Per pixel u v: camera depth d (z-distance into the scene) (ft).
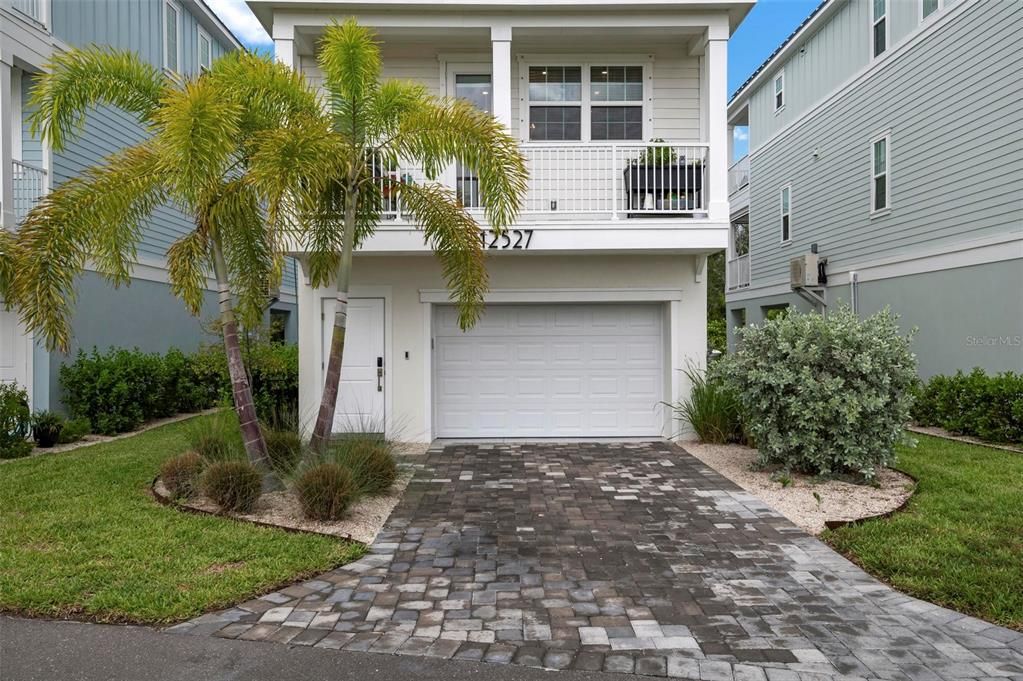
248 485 20.54
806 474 26.17
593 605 14.56
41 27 36.81
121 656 12.21
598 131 36.68
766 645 12.74
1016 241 34.83
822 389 24.04
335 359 23.53
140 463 27.73
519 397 36.06
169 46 51.90
